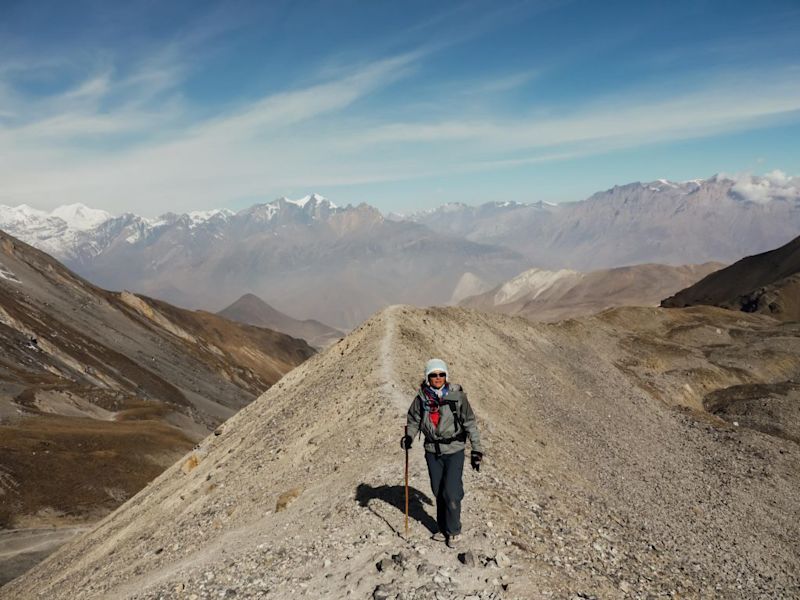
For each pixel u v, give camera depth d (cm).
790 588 2219
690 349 9019
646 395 6062
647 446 4094
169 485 2941
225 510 1817
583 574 1069
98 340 16925
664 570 1464
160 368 17312
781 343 10219
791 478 4325
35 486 6041
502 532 1112
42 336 13000
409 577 930
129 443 7562
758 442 5069
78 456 6812
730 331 11081
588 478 2608
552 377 4697
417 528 1100
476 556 991
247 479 2023
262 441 2398
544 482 1912
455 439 1023
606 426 4109
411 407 1050
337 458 1683
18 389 9050
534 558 1042
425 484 1323
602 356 7350
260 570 1095
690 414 5869
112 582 1719
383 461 1502
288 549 1152
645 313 11412
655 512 2581
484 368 3678
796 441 5997
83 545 2948
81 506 6034
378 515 1182
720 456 4550
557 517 1425
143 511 2762
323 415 2189
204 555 1399
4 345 11462
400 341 3044
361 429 1830
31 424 7606
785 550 2853
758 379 8506
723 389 7669
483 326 4928
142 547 2014
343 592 930
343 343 3403
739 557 2416
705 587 1516
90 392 10194
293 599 954
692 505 3006
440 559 981
